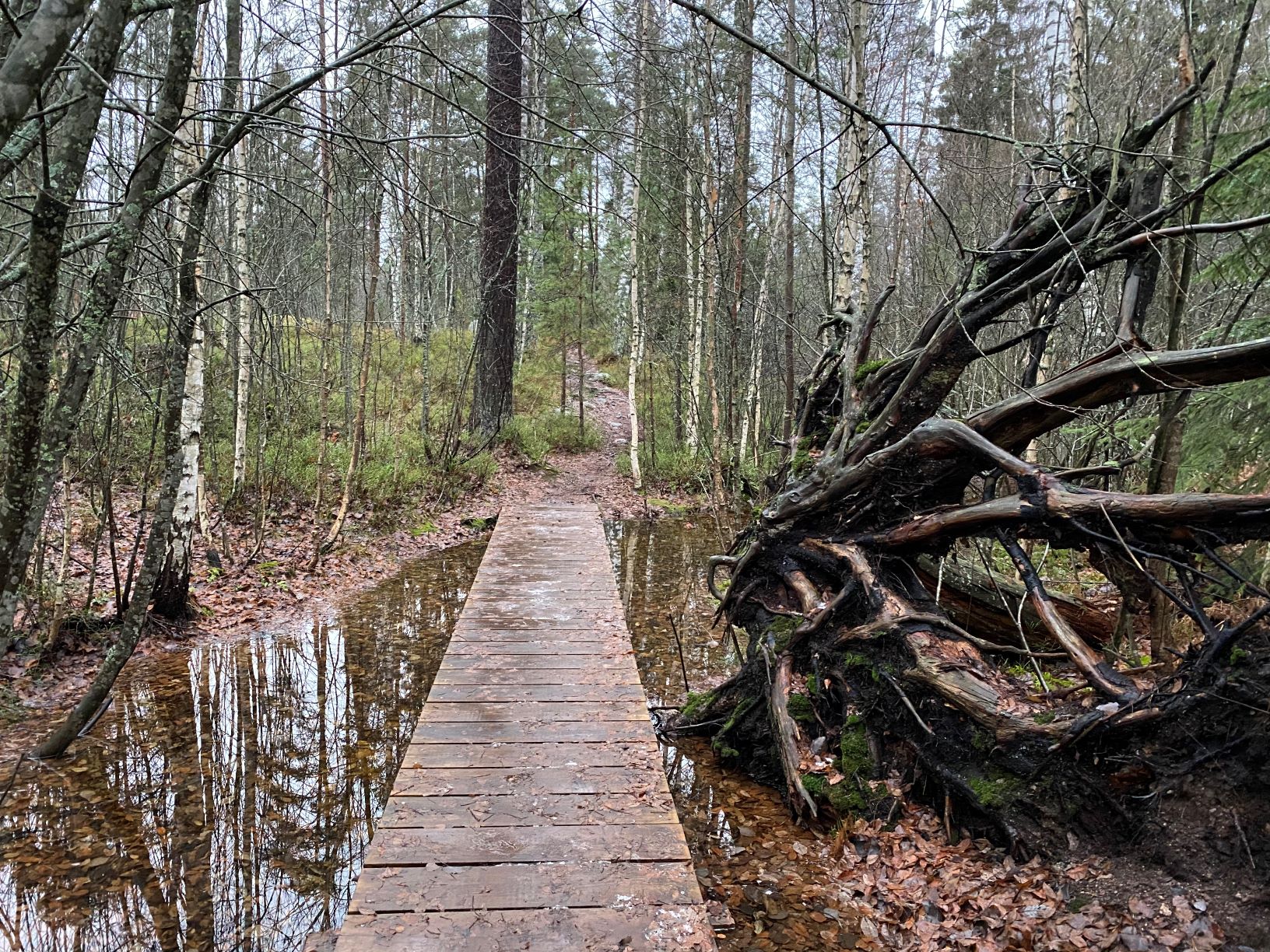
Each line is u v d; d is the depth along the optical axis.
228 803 4.24
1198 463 4.86
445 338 22.09
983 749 3.55
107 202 3.73
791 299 11.05
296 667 6.40
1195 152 4.57
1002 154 13.28
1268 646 2.95
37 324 2.34
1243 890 2.67
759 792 4.49
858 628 4.30
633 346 16.30
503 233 15.49
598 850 2.97
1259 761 2.80
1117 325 3.97
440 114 13.18
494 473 15.86
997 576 5.48
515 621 6.28
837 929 3.17
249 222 9.52
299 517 10.98
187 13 3.18
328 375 13.26
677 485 16.67
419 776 3.57
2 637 2.42
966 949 2.92
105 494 6.36
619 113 6.89
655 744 3.96
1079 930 2.80
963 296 4.39
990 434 4.24
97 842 3.83
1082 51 7.44
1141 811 3.07
